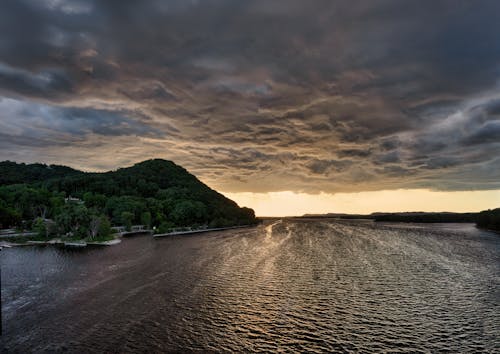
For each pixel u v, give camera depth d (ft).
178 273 235.61
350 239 485.56
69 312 150.51
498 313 149.69
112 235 484.74
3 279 214.07
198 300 169.78
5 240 420.77
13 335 125.18
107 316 145.59
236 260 294.05
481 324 136.87
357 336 125.59
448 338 123.65
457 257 305.73
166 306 159.63
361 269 249.55
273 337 124.57
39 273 233.14
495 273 233.96
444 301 168.04
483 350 114.01
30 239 436.35
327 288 193.57
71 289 189.37
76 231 447.83
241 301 168.04
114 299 170.30
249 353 111.86
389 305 161.68
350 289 191.11
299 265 267.80
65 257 306.96
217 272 239.71
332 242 444.14
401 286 197.57
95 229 444.96
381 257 307.17
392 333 128.26
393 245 402.72
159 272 238.68
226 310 154.30
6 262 278.05
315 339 122.93
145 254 329.93
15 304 161.89
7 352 111.45
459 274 230.89
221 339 122.52
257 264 272.92
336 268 253.85
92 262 280.10
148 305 160.97
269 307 158.81
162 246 400.88
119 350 113.09
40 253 331.57
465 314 148.66
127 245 408.67
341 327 134.31
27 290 187.01
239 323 138.21
